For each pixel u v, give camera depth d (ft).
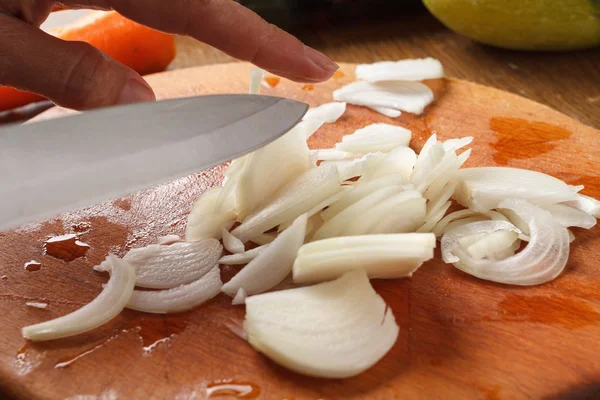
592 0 1.33
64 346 0.83
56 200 0.82
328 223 0.93
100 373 0.80
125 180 0.85
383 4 1.68
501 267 0.90
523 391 0.77
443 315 0.85
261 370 0.80
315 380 0.79
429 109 1.19
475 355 0.81
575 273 0.90
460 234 0.95
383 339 0.81
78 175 0.84
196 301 0.88
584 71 1.43
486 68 1.46
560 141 1.10
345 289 0.85
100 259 0.94
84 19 1.40
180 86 1.25
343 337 0.81
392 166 1.01
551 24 1.37
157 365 0.81
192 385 0.79
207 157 0.89
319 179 0.95
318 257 0.86
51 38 0.91
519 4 1.35
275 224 0.95
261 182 0.97
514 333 0.83
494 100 1.20
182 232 0.98
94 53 0.92
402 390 0.78
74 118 0.88
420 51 1.53
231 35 0.98
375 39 1.58
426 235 0.87
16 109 1.35
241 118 0.92
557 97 1.36
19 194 0.82
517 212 0.95
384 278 0.90
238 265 0.93
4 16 0.89
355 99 1.21
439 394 0.77
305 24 1.64
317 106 1.20
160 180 0.86
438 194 0.99
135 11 0.98
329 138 1.14
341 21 1.66
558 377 0.78
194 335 0.84
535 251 0.91
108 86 0.93
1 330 0.85
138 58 1.41
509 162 1.07
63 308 0.87
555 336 0.82
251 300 0.84
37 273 0.92
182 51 1.58
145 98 0.95
